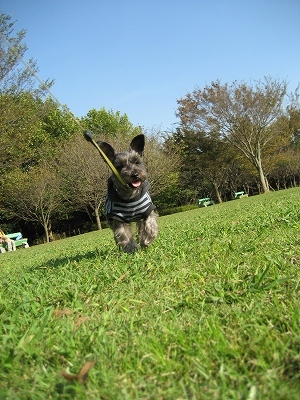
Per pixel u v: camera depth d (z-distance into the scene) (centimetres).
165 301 69
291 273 74
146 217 142
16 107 483
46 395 42
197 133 890
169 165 805
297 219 145
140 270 99
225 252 104
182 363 46
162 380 42
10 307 79
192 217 352
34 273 131
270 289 66
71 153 751
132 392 40
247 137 841
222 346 47
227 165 992
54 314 70
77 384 42
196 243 127
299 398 34
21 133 514
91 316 67
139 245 147
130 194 137
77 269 122
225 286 72
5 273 165
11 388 44
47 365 50
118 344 54
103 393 40
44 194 770
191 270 90
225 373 41
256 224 151
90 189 747
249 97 812
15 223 898
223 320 57
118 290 83
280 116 850
